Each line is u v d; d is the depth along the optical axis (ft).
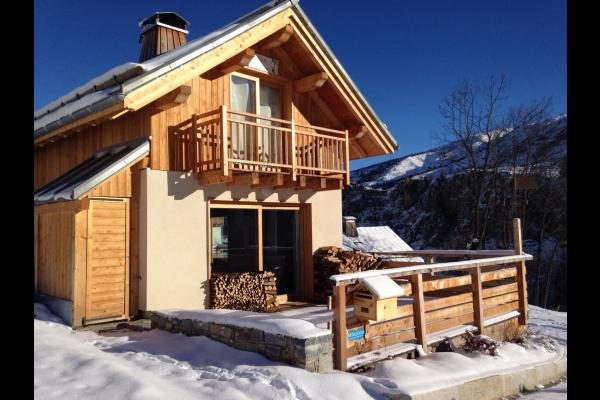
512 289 28.40
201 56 26.76
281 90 35.70
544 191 86.28
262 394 14.48
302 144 35.88
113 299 25.52
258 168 29.73
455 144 107.76
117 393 13.73
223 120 25.75
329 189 33.94
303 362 16.40
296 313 28.86
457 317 23.73
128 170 26.32
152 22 42.47
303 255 35.81
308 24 32.63
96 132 31.01
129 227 26.30
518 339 26.21
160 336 21.66
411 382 16.83
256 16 29.43
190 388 14.74
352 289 19.15
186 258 27.68
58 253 26.61
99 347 20.17
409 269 20.68
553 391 21.20
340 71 35.32
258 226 32.91
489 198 86.43
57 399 13.24
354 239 62.39
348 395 15.15
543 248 84.74
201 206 28.63
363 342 19.12
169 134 27.68
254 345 18.07
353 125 38.47
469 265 24.16
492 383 19.26
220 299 28.45
